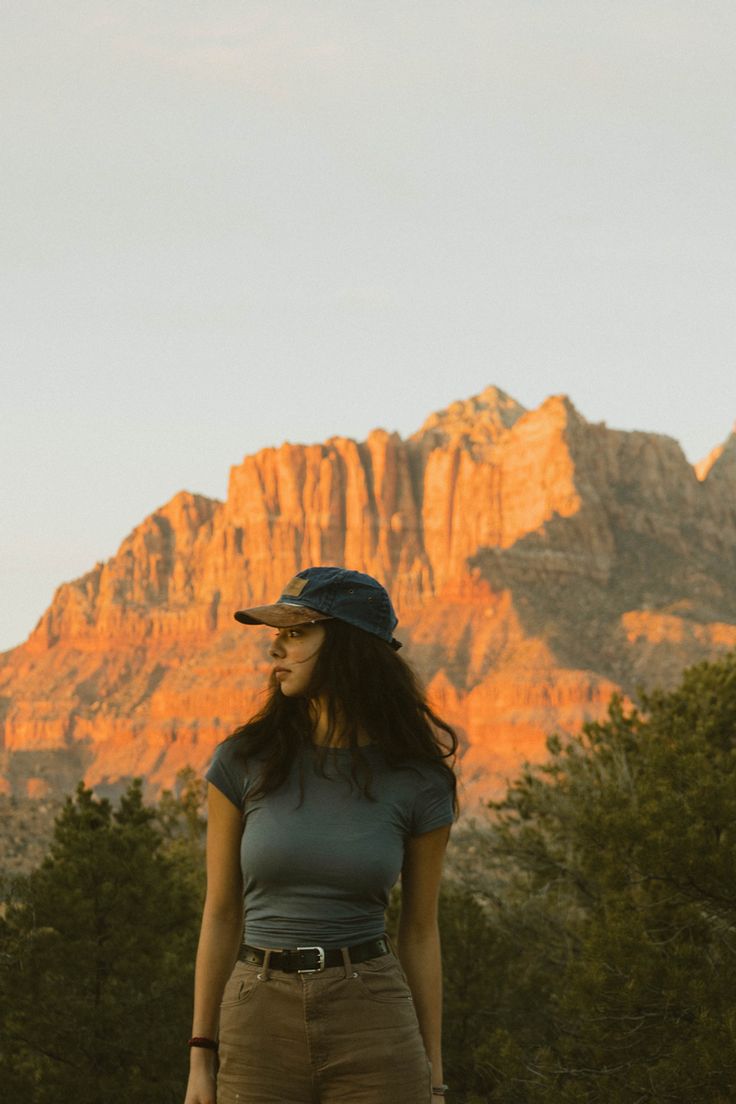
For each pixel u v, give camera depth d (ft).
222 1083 16.16
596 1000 42.19
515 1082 46.85
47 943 53.62
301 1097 15.94
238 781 16.72
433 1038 17.03
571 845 63.16
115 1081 51.65
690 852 42.70
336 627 16.97
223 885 16.72
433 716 17.31
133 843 56.75
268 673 17.15
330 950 15.96
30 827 164.55
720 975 43.57
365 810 16.37
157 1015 53.31
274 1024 15.88
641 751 63.57
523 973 61.36
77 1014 52.60
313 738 16.71
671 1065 39.83
